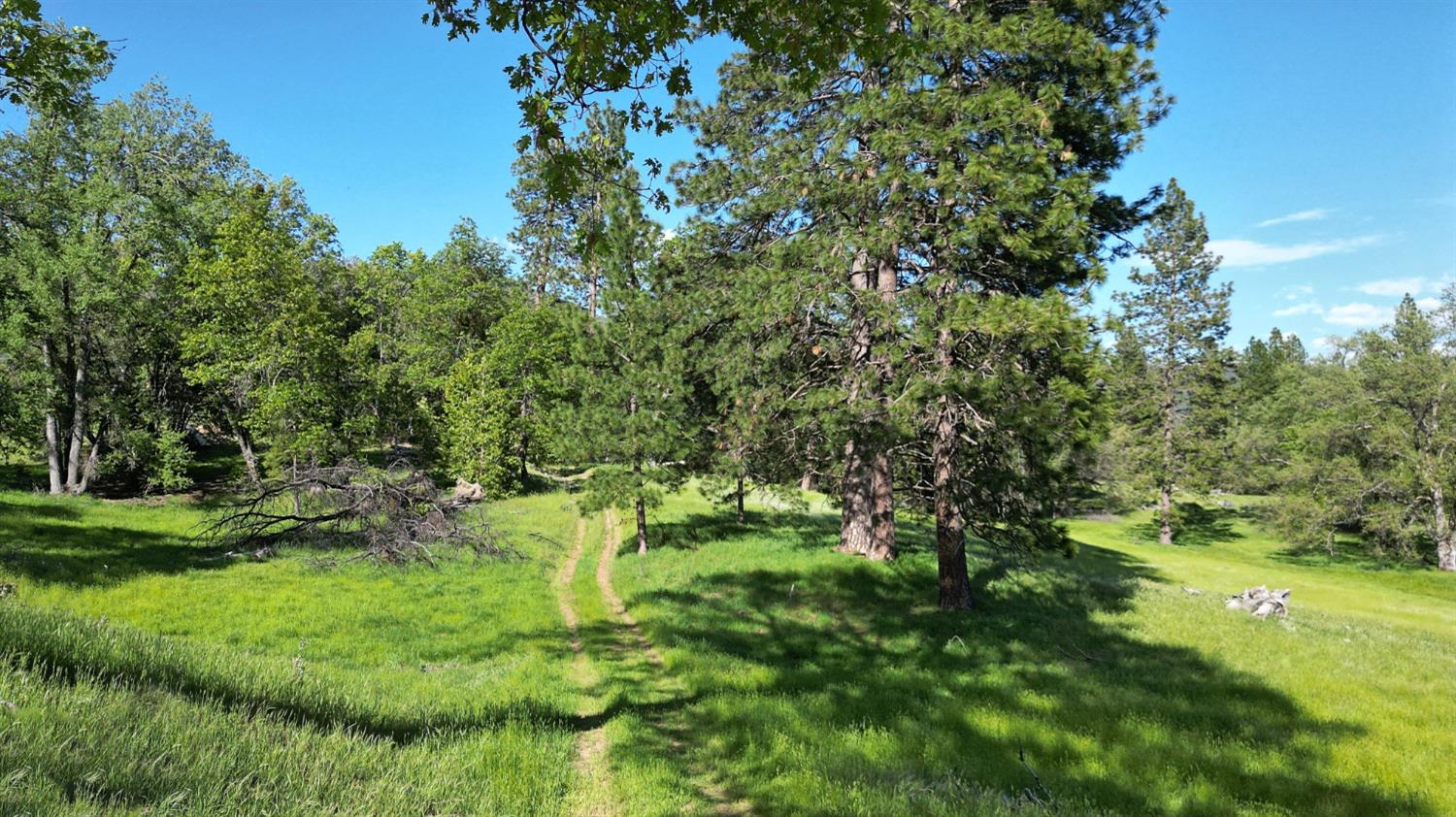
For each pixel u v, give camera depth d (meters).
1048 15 11.51
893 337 12.39
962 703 9.48
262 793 4.20
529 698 8.91
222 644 10.10
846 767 7.00
